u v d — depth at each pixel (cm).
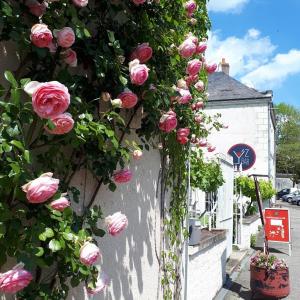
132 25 308
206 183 784
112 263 325
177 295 480
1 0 197
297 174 6931
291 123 7156
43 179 179
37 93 174
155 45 326
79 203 275
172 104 388
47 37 204
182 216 493
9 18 203
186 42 336
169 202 455
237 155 1167
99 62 262
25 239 200
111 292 322
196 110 480
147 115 346
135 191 366
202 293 632
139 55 298
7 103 184
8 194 193
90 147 267
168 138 431
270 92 2648
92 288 240
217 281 751
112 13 294
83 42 261
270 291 721
